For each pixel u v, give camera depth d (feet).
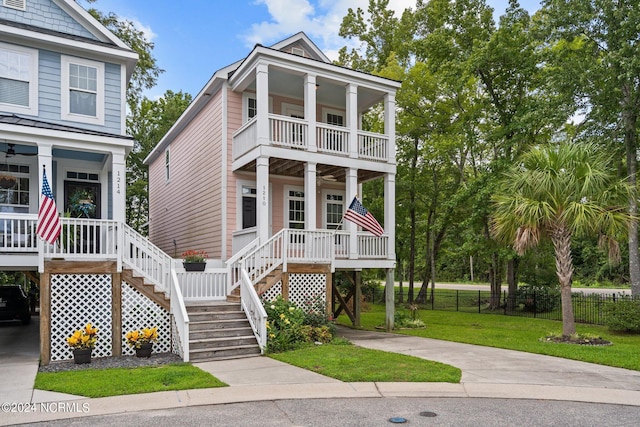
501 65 62.69
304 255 42.27
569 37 52.47
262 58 41.98
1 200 39.40
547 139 64.39
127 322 32.55
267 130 41.96
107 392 21.56
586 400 21.24
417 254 129.29
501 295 80.28
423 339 40.45
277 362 28.89
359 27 91.20
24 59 36.68
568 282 37.96
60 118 37.65
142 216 103.96
